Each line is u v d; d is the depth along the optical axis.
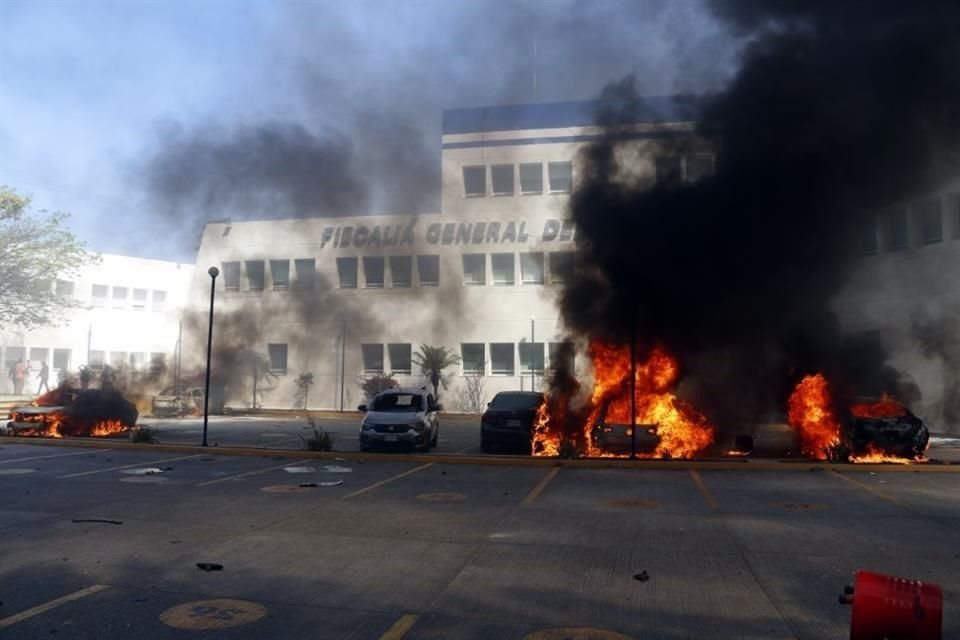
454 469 13.91
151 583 6.00
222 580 6.11
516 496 10.68
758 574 6.41
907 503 10.12
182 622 5.05
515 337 35.94
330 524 8.48
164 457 15.44
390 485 11.74
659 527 8.43
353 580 6.14
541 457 14.91
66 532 7.93
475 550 7.25
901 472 13.45
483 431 16.75
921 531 8.24
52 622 5.03
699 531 8.22
